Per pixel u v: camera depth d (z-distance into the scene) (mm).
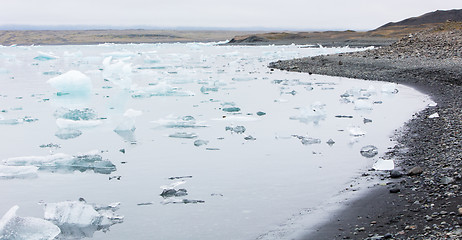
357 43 64438
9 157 8156
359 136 8859
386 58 24844
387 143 8148
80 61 40438
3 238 4453
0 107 14445
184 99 15344
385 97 14148
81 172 7016
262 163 7199
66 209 5086
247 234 4492
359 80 19172
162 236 4508
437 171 5918
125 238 4504
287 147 8242
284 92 16406
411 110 11477
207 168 7016
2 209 5512
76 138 9625
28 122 11641
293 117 11281
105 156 7977
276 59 37812
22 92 18438
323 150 7918
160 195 5809
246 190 5891
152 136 9602
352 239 4105
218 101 14617
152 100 15305
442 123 9242
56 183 6480
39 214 5324
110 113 12945
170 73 26125
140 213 5180
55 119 12125
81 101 15648
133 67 30375
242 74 24359
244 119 11195
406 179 5816
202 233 4555
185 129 10250
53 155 7668
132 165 7348
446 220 4184
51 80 17328
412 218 4406
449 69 18109
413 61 22188
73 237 4559
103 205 5426
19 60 41656
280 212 5059
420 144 7715
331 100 14234
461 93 13359
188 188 6047
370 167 6699
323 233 4348
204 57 38906
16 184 6473
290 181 6211
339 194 5539
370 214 4734
